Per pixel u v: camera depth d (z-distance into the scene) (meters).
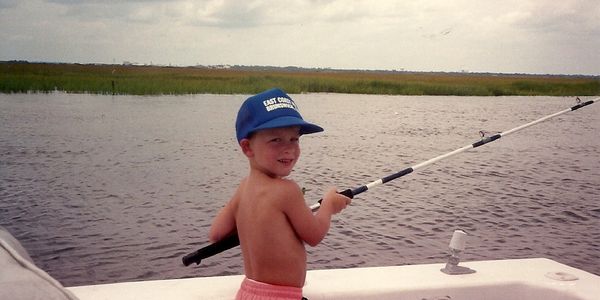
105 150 15.78
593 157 16.61
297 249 2.10
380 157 15.71
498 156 16.56
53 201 9.85
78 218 8.82
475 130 23.05
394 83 52.97
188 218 8.99
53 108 26.67
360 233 8.34
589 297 2.47
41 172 12.42
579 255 7.59
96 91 37.88
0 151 14.82
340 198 2.35
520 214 9.65
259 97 2.14
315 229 2.13
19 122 20.91
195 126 21.62
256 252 2.09
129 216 9.04
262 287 2.08
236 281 2.57
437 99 47.69
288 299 2.08
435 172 13.73
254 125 2.10
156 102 32.53
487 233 8.52
